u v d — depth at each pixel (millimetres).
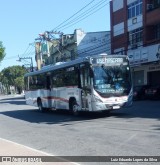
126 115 19844
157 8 38375
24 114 27578
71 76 21297
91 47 56969
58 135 14594
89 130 15180
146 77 41000
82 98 20031
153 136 12242
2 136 15688
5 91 134875
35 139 14016
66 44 60062
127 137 12484
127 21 44031
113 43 47250
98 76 18859
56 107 24234
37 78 27938
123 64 19500
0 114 29719
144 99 35781
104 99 18766
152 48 37562
